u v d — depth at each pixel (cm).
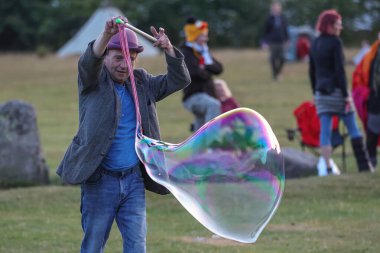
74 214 2005
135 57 1184
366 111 2467
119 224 1184
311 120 2648
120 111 1159
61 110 5169
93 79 1141
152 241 1712
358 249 1605
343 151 2559
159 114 4622
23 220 1933
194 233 1788
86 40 10038
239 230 1125
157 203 2084
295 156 2514
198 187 1143
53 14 13525
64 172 1161
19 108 2480
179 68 1200
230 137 1159
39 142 2494
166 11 13488
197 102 2447
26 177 2448
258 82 5756
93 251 1171
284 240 1698
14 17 13412
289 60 7744
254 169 1151
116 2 13200
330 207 1995
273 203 1144
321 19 2277
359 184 2181
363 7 13025
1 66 8000
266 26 5769
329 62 2270
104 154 1143
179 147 1166
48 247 1673
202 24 2464
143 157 1135
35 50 13062
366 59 2433
